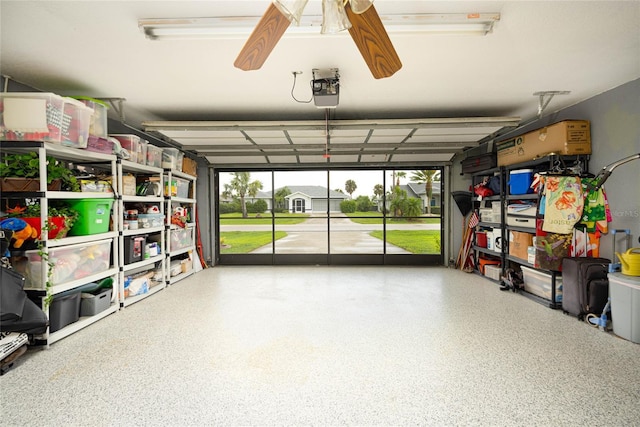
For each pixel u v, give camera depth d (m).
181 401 2.04
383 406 1.99
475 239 5.86
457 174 6.38
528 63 2.98
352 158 6.21
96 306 3.40
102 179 3.65
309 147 5.48
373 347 2.79
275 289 4.73
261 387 2.19
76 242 3.13
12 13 2.15
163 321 3.44
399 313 3.66
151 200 4.45
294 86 3.52
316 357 2.61
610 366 2.45
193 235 5.96
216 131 4.53
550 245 3.85
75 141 3.10
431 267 6.34
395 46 2.65
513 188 4.52
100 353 2.70
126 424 1.83
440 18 2.21
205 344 2.87
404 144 5.37
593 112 3.82
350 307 3.88
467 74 3.22
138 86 3.51
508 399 2.05
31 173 2.78
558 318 3.49
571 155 3.81
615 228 3.54
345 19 1.56
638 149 3.31
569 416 1.88
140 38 2.51
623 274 3.02
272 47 1.82
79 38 2.50
